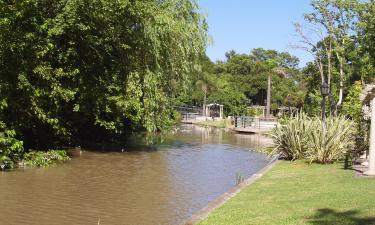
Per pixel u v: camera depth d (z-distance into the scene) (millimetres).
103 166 17016
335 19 37500
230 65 86562
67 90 17078
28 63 15586
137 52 20031
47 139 18766
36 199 11242
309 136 17141
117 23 18781
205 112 65500
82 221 9625
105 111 19703
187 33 21375
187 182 14672
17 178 13672
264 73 76188
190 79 23188
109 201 11500
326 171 14188
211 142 30781
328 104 35188
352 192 10023
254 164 19797
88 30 17734
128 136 28406
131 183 14008
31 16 15500
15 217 9617
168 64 21031
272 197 10102
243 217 8227
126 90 19516
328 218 7754
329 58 37750
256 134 40656
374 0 34562
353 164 15781
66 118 19797
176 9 21734
